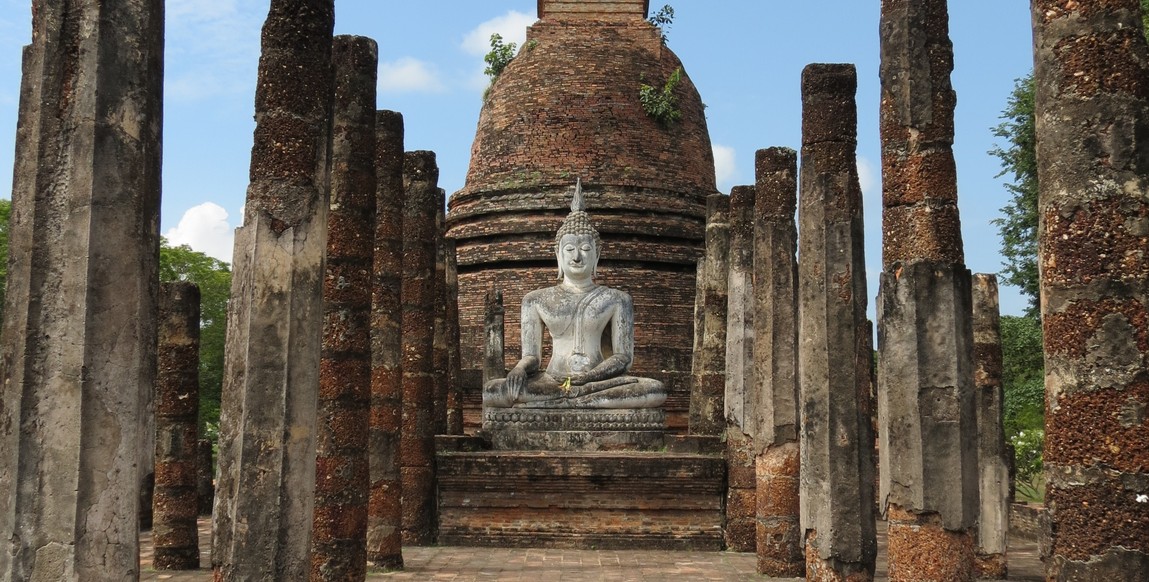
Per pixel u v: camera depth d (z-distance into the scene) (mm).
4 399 6910
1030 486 24406
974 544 9289
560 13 29094
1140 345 6914
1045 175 7348
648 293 26891
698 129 28953
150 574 14812
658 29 28953
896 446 9375
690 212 27625
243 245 9188
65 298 6863
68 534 6719
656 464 17516
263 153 9320
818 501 11375
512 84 28391
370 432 14820
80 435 6770
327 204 9547
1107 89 7152
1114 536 6809
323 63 9625
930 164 9609
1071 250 7137
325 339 11812
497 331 21719
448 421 21969
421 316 17469
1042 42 7434
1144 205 7027
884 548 18047
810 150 12000
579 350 20922
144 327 7148
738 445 17234
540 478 17578
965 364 9359
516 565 15453
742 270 17156
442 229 20781
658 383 20031
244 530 8758
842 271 11617
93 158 6941
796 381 14406
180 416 15492
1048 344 7258
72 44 7047
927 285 9391
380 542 14750
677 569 15125
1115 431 6879
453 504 17734
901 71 9781
